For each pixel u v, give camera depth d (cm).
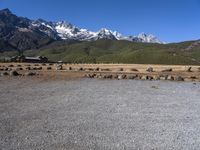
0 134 1877
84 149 1636
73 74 5756
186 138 1834
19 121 2191
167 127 2069
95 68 7381
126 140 1786
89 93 3531
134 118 2309
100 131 1959
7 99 3117
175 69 6950
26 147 1655
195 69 6962
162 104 2889
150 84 4419
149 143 1739
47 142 1736
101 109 2625
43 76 5466
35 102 2948
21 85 4259
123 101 3023
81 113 2462
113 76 5334
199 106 2827
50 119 2258
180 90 3856
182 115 2438
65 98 3178
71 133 1908
